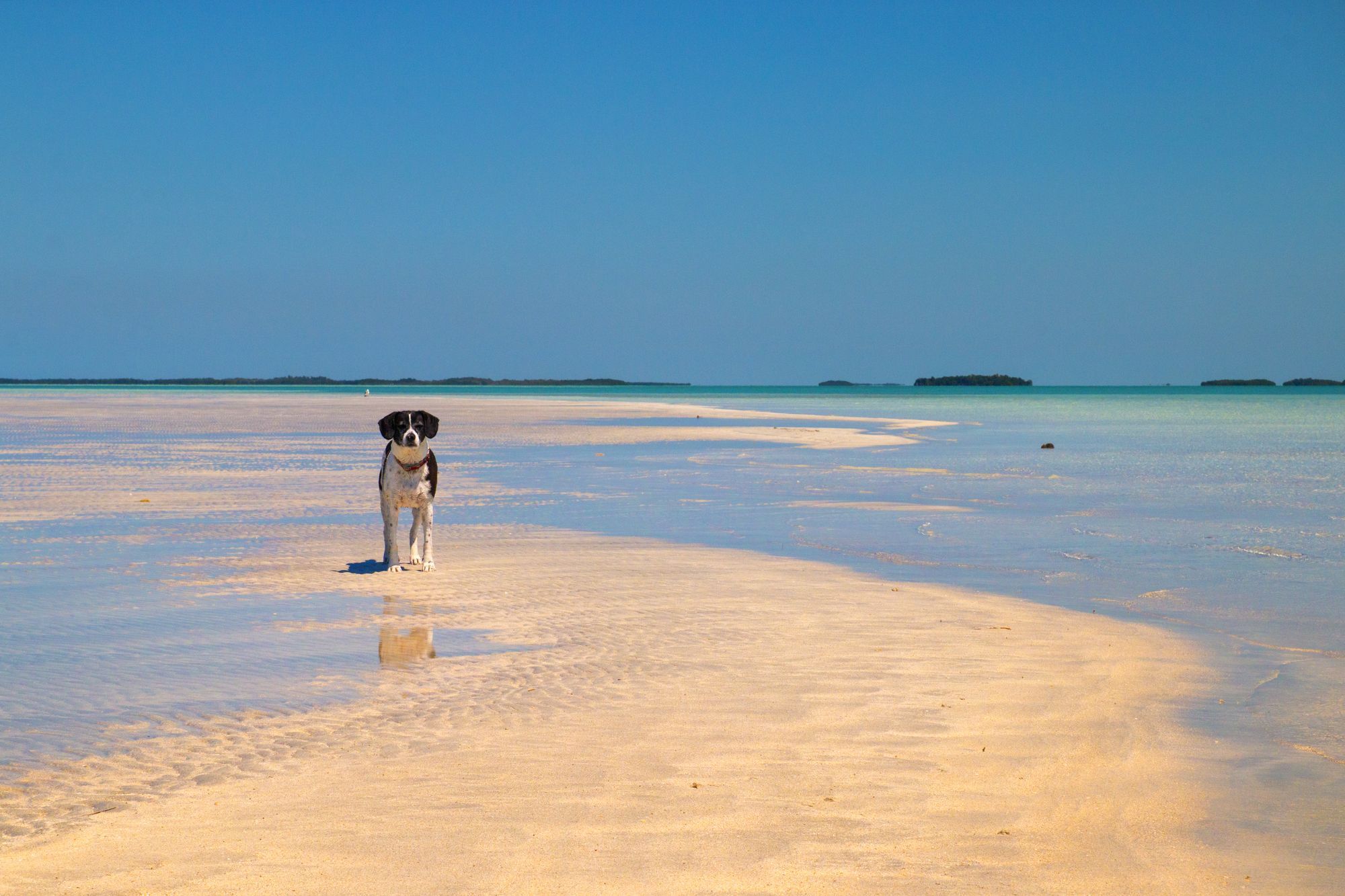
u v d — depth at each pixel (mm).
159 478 22969
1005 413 77312
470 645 8789
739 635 9141
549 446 35531
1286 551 14234
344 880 4406
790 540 15094
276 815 5117
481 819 5066
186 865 4543
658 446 35906
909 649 8625
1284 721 6738
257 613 9992
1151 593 11344
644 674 7855
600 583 11641
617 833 4895
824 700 7148
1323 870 4590
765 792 5438
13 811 5176
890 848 4762
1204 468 27781
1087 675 7844
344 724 6617
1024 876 4492
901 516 17891
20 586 11227
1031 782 5605
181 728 6531
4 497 19062
